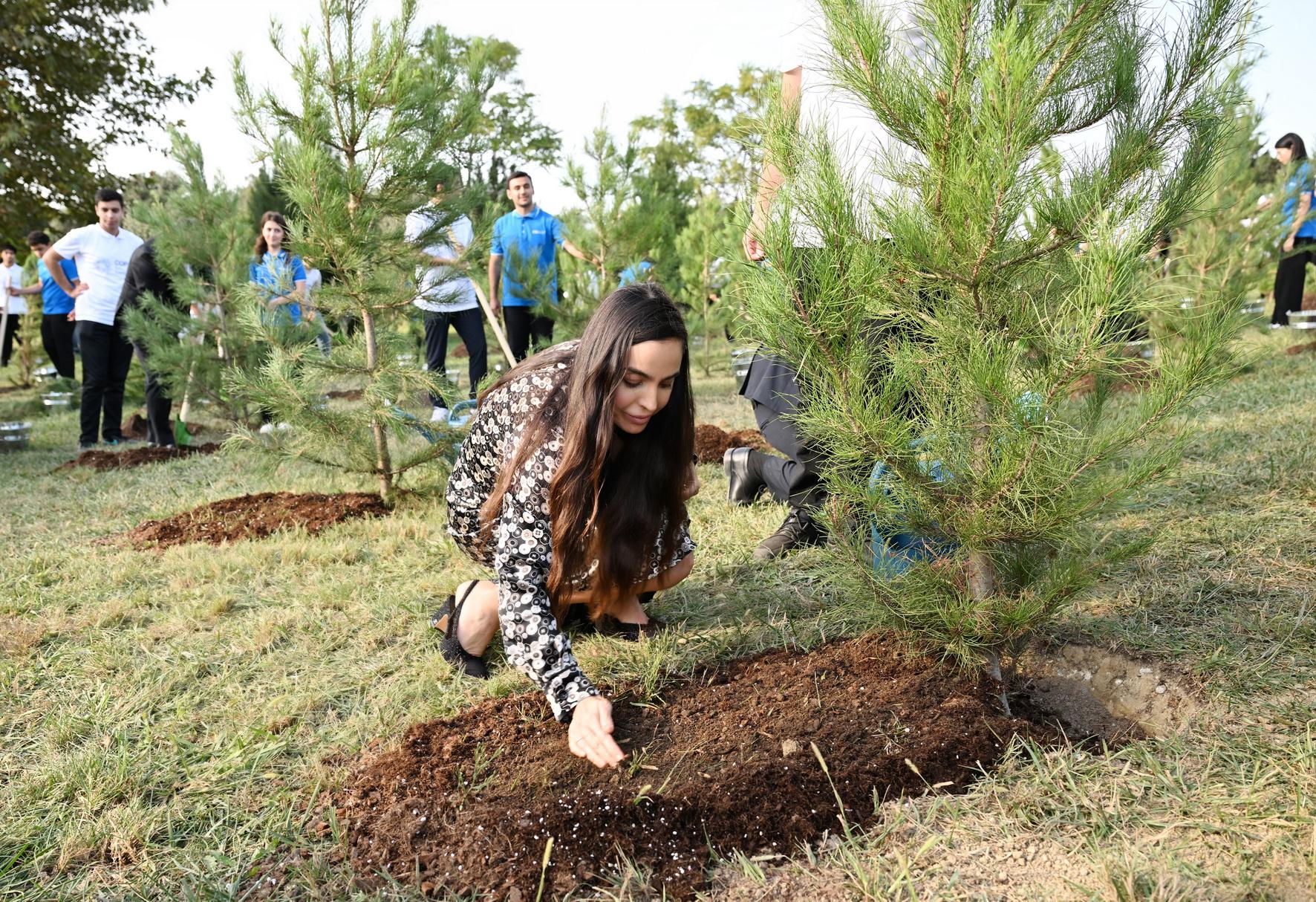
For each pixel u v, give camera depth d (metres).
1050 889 1.63
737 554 3.47
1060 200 1.86
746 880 1.73
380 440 4.52
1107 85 1.93
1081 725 2.30
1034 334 1.98
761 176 2.08
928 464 2.11
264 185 12.05
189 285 6.55
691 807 1.87
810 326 1.88
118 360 7.48
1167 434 2.08
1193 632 2.50
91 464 6.26
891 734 2.09
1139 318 1.91
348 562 3.75
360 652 2.84
